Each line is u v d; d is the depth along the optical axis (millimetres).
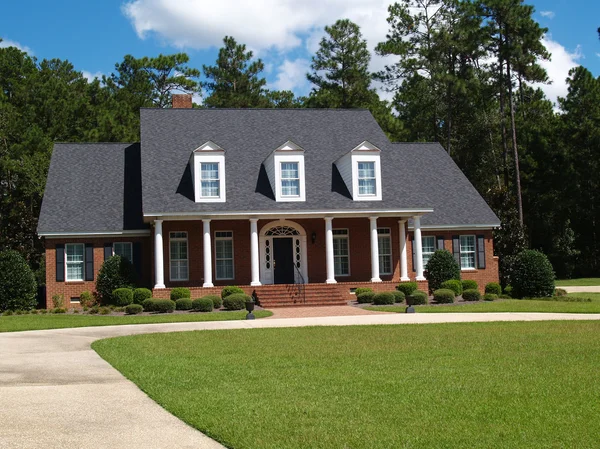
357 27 67062
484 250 41250
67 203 37562
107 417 10617
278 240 37656
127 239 36875
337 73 66500
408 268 40125
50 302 35688
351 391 12383
